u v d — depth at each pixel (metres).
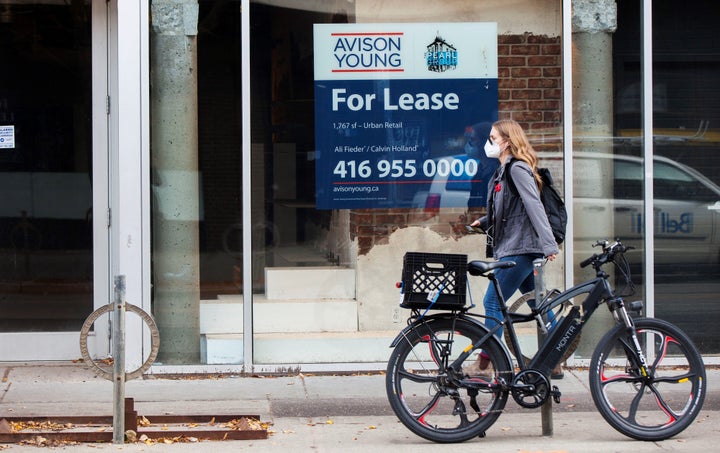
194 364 9.73
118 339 7.23
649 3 10.05
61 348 10.12
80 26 10.11
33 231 10.11
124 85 9.46
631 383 7.48
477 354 7.36
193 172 9.69
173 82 9.65
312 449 7.26
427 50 9.88
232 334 9.77
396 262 9.95
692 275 10.27
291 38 9.76
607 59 10.05
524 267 8.09
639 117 10.10
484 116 9.94
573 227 10.06
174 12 9.61
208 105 9.70
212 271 9.74
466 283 7.31
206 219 9.73
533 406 7.38
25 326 10.11
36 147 10.11
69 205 10.14
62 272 10.13
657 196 10.23
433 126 9.90
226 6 9.70
